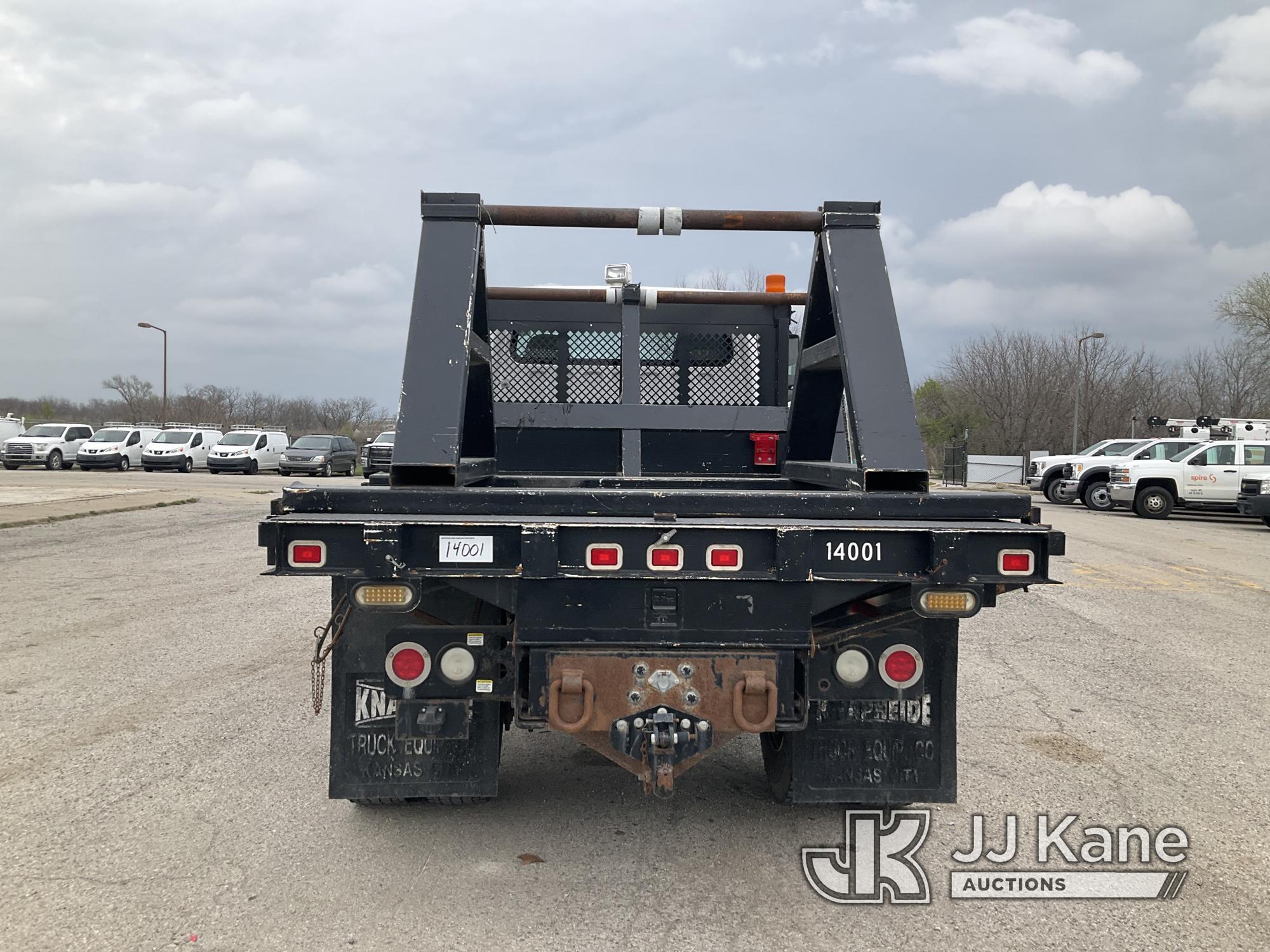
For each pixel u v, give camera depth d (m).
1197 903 3.12
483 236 3.93
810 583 2.93
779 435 4.98
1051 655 7.03
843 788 3.34
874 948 2.78
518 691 3.06
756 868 3.32
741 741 4.91
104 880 3.16
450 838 3.54
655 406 4.93
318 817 3.73
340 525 2.77
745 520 2.90
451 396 3.20
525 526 2.78
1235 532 17.44
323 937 2.79
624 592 2.92
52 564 11.01
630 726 2.92
